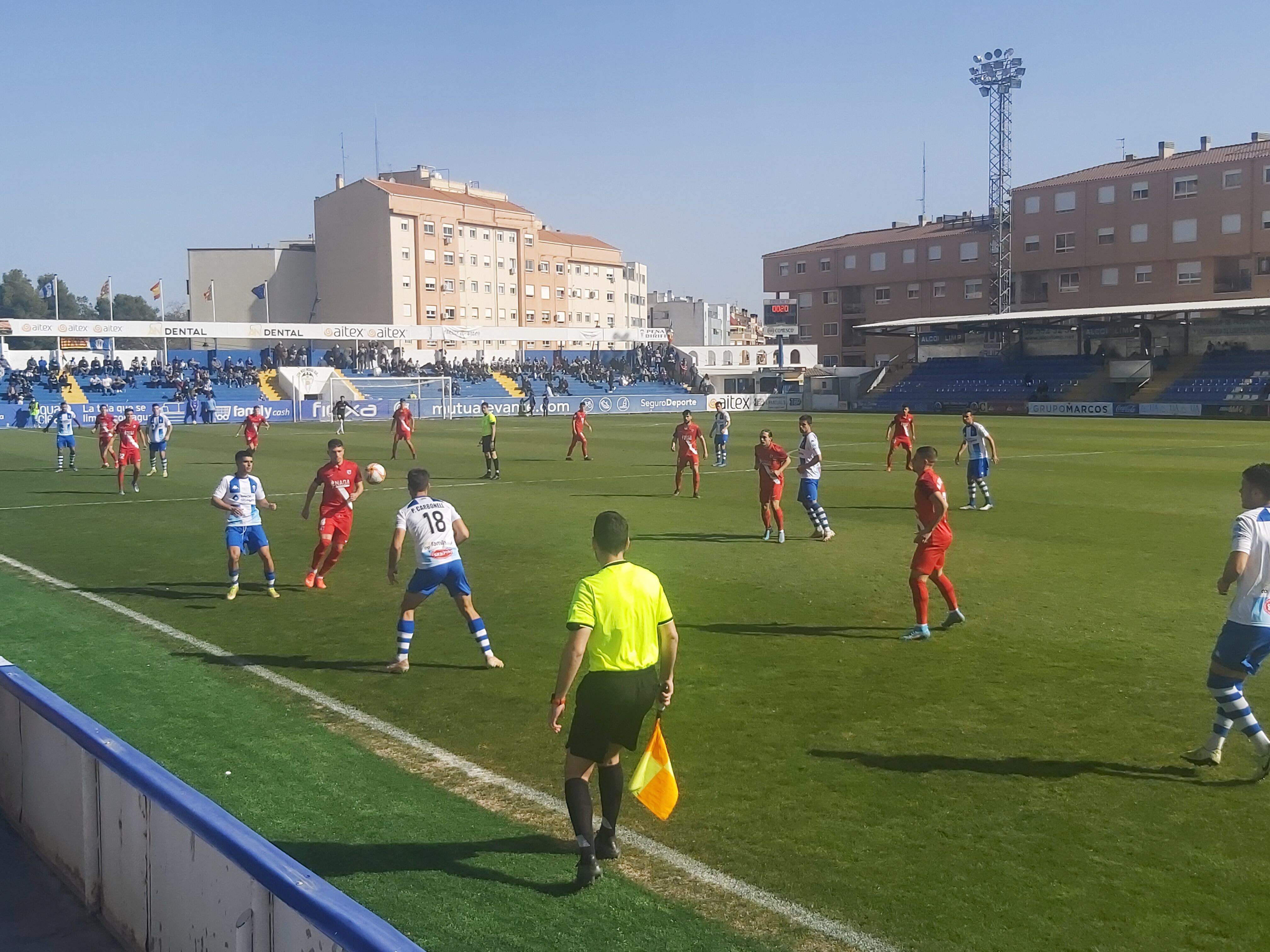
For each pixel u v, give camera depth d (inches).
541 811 244.2
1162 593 483.5
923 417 2440.9
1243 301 2224.4
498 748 285.9
